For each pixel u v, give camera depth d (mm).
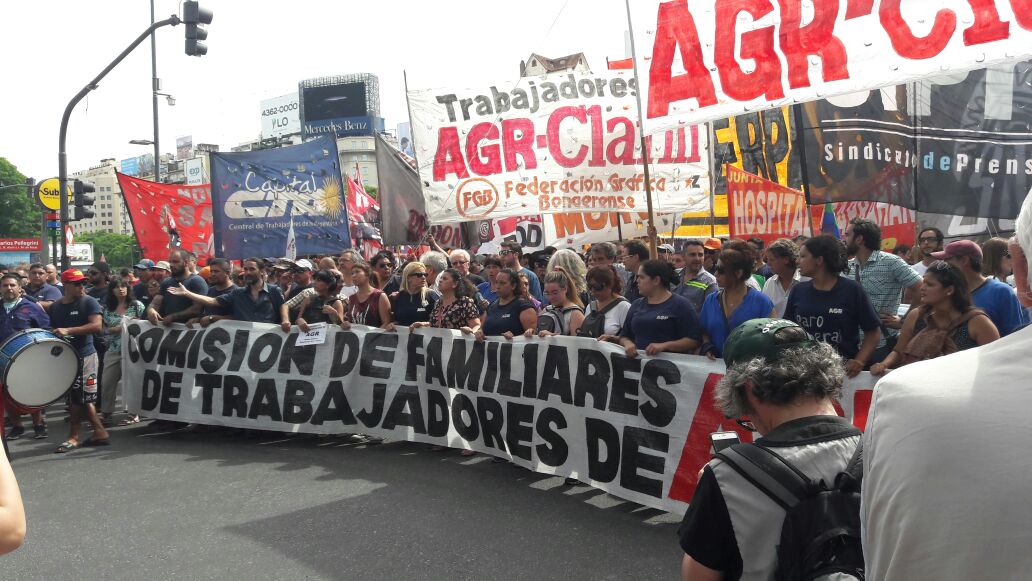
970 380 948
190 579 3877
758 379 1683
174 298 7922
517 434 5543
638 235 10414
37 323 7023
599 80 7867
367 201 14875
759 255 7973
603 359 4980
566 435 5188
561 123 7906
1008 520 854
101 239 132500
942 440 917
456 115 8117
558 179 7926
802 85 5133
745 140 10492
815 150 5688
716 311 4789
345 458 6184
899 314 5734
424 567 3889
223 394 7305
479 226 11906
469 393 5965
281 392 7039
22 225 74625
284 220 10453
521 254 9641
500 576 3752
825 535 1443
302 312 7293
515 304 5918
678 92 5598
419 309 6836
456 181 8141
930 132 5602
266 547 4242
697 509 1615
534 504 4852
